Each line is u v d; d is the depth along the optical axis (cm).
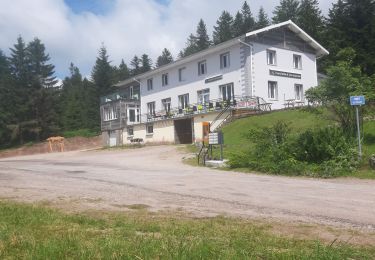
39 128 6681
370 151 1667
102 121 5350
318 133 1694
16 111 6662
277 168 1590
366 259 508
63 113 7406
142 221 730
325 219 782
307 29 5806
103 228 665
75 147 6056
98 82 8112
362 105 1753
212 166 1931
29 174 1694
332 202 961
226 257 478
